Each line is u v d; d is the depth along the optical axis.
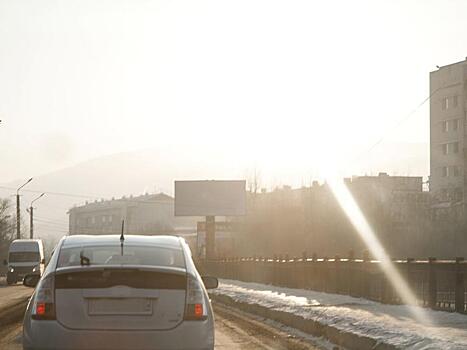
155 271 10.49
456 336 14.34
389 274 22.92
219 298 34.97
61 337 10.20
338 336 16.77
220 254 101.12
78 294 10.30
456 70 110.31
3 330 19.81
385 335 15.05
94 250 11.12
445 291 19.44
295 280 35.44
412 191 114.75
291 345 16.84
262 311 25.19
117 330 10.24
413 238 85.88
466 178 107.06
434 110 113.62
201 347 10.47
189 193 107.38
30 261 64.44
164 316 10.38
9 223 124.56
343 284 27.83
